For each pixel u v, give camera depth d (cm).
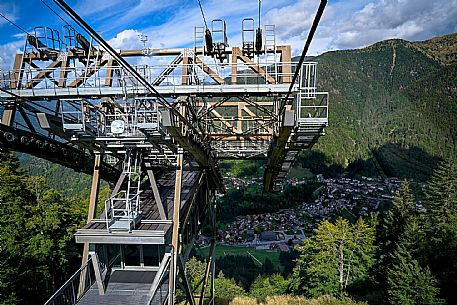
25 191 2273
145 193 1101
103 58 926
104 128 861
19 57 917
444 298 1842
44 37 928
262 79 888
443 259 1975
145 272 891
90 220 856
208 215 1504
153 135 767
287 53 898
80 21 286
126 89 828
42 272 1925
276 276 3525
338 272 2720
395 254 2284
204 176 1303
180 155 873
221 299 2339
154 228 802
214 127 1359
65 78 850
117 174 1170
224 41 918
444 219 2767
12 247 1833
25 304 1825
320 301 2269
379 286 2506
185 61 899
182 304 1340
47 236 2062
